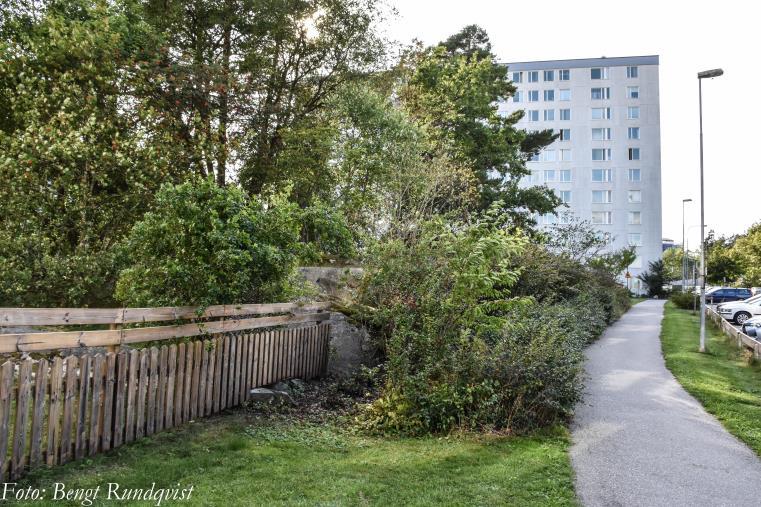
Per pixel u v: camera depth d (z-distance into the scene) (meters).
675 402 10.46
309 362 10.80
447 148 22.83
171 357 6.89
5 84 14.02
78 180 13.03
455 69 30.58
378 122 19.86
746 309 31.00
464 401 8.15
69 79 13.50
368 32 22.58
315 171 20.03
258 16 20.05
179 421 7.06
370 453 6.80
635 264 68.31
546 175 70.62
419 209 17.02
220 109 18.42
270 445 6.74
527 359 8.64
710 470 6.70
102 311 5.81
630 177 69.06
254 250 8.52
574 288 21.20
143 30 16.56
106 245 12.88
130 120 15.36
